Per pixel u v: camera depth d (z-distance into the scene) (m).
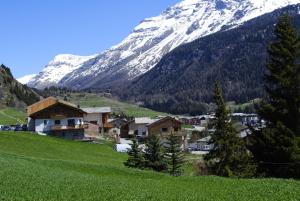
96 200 33.84
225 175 71.00
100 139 167.62
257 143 67.19
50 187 38.56
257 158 68.31
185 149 160.75
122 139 179.75
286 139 64.31
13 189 36.44
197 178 55.28
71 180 44.50
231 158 71.56
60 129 156.62
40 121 156.50
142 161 90.50
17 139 104.06
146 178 57.28
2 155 63.81
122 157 107.81
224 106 73.88
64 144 111.19
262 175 67.62
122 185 44.44
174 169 91.88
